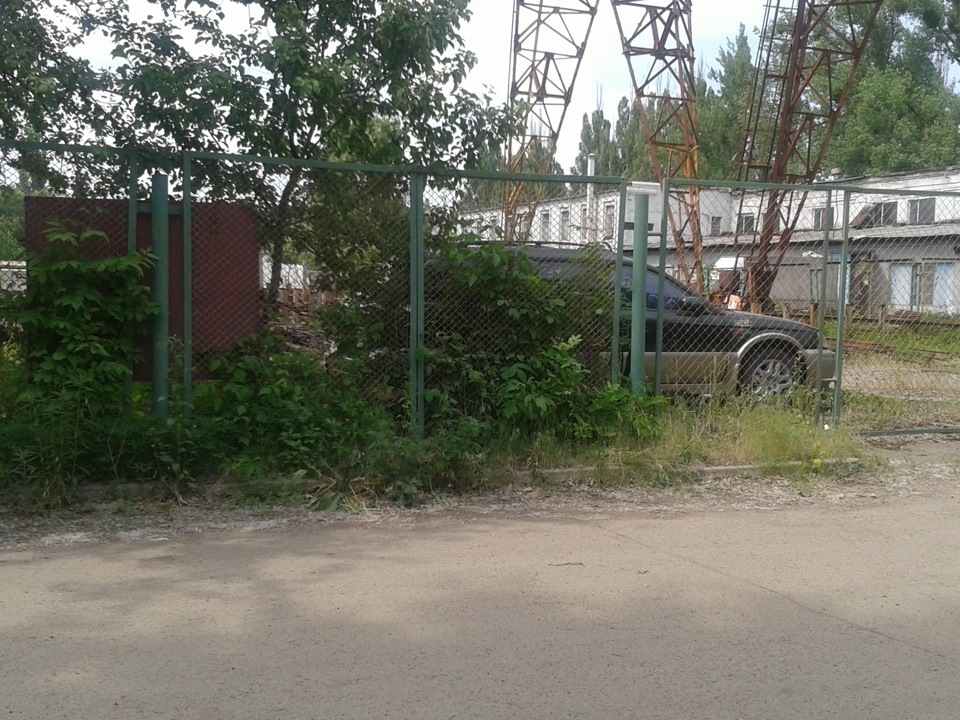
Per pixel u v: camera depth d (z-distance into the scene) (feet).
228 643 13.82
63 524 19.98
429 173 24.26
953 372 31.86
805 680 12.79
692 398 28.48
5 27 22.98
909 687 12.62
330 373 24.02
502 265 24.73
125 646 13.69
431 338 24.86
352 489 22.16
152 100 24.54
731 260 44.73
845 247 28.45
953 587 16.78
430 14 26.22
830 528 20.71
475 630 14.40
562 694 12.26
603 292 26.35
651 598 15.96
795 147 81.20
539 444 24.27
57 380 21.40
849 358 32.32
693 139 85.92
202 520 20.57
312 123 26.55
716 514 21.89
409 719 11.54
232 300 23.38
